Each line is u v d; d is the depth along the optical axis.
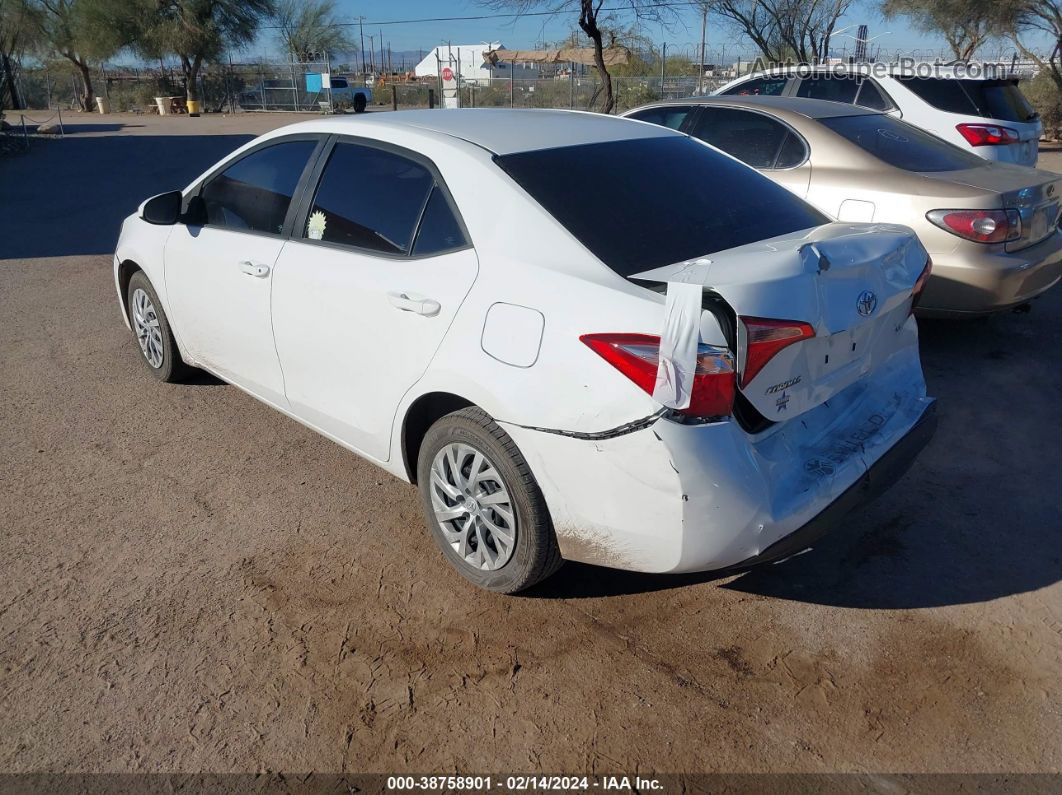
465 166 3.25
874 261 2.98
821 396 2.92
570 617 3.15
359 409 3.56
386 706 2.73
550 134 3.56
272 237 3.95
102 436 4.57
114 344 5.96
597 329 2.67
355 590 3.29
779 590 3.30
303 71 43.84
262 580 3.35
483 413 3.04
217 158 17.72
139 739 2.60
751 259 2.70
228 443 4.50
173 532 3.68
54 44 40.84
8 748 2.56
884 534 3.65
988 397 5.05
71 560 3.47
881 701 2.74
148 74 43.44
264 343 4.01
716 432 2.58
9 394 5.10
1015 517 3.77
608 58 30.92
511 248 3.02
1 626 3.08
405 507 3.88
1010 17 22.00
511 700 2.76
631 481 2.63
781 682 2.82
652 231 3.10
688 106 6.68
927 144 6.01
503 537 3.08
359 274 3.43
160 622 3.11
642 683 2.82
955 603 3.21
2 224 10.52
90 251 8.92
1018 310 5.74
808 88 9.13
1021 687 2.79
